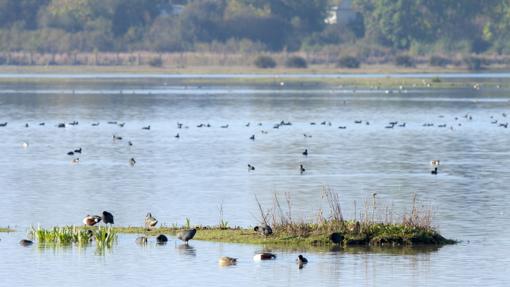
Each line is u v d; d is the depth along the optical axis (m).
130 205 49.75
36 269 36.88
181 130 90.25
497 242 41.03
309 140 81.69
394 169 63.53
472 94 136.38
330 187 55.94
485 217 46.59
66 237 41.28
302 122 98.12
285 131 89.19
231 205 49.84
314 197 52.41
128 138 83.00
